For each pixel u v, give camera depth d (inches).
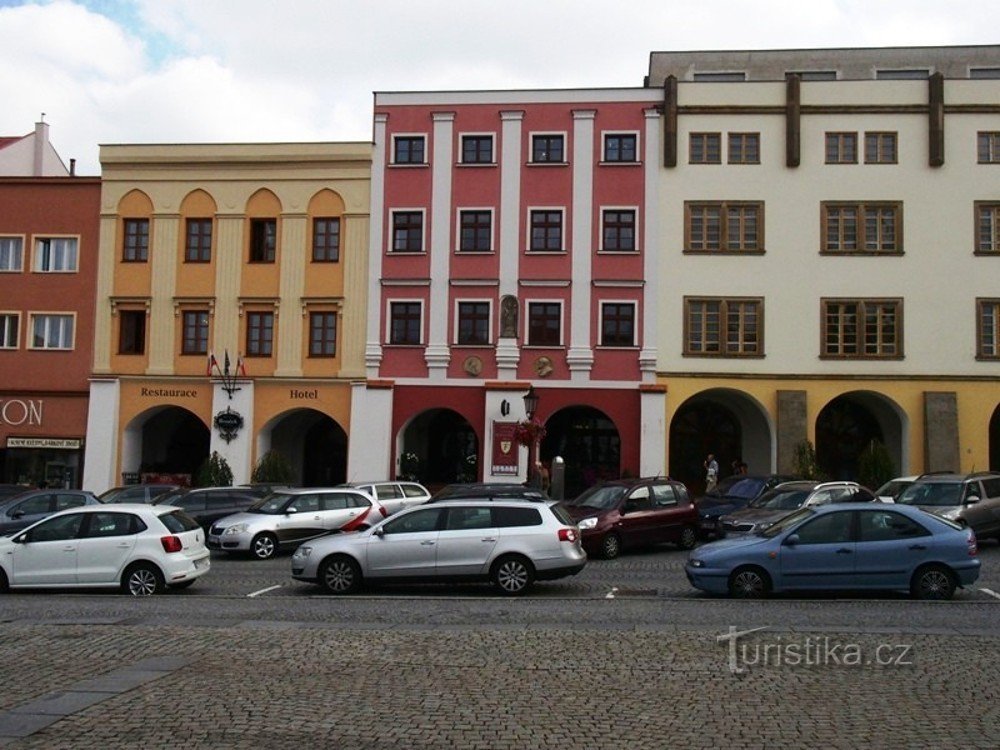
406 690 419.2
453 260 1627.7
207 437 1781.5
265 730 356.8
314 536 1067.3
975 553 710.5
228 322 1656.0
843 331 1579.7
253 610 674.8
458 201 1636.3
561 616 632.4
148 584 764.0
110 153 1690.5
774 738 350.9
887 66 1854.1
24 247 1706.4
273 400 1641.2
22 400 1686.8
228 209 1668.3
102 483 1641.2
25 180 1713.8
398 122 1654.8
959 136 1583.4
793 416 1552.7
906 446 1553.9
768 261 1587.1
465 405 1611.7
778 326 1581.0
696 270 1594.5
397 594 765.9
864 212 1583.4
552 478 1445.6
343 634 552.4
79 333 1685.5
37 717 373.7
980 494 1062.4
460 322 1626.5
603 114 1624.0
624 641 525.3
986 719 376.5
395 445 1609.3
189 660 482.6
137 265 1678.2
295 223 1657.2
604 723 368.5
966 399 1552.7
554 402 1596.9
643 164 1612.9
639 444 1576.0
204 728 359.3
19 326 1695.4
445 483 1711.4
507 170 1630.2
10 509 1016.9
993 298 1560.0
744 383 1577.3
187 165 1678.2
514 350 1601.9
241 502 1182.9
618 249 1606.8
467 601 716.0
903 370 1563.7
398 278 1631.4
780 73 1865.2
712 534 1153.4
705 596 732.7
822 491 1059.9
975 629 571.8
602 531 1000.9
